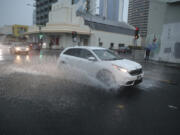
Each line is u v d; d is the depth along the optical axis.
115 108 3.85
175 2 15.00
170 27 15.62
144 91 5.42
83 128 2.89
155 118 3.38
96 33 42.47
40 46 31.03
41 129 2.81
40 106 3.82
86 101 4.23
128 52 36.19
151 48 18.06
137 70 5.21
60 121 3.12
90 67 5.68
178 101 4.48
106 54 6.05
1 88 5.21
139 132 2.81
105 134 2.71
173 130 2.91
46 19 72.81
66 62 6.73
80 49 6.49
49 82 5.95
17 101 4.11
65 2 37.47
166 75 8.79
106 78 5.17
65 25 35.91
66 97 4.48
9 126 2.89
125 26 55.41
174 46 15.25
